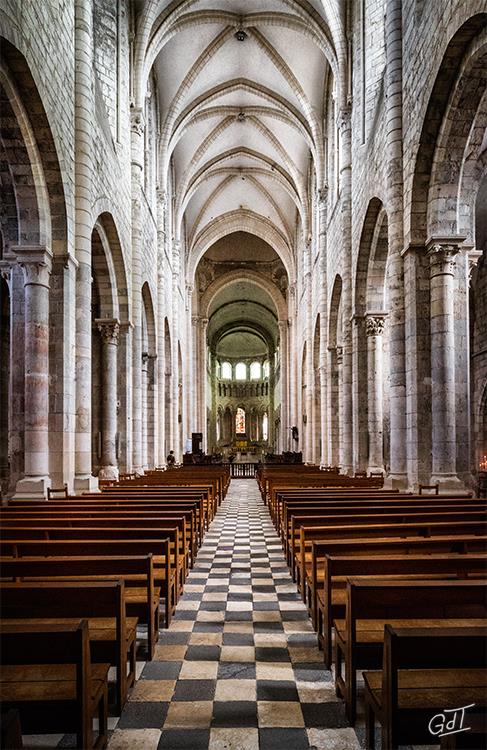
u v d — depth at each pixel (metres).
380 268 18.09
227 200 40.09
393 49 13.15
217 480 17.33
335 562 4.53
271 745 3.70
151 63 20.72
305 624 6.13
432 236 11.74
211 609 6.71
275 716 4.09
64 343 12.00
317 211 28.77
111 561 4.66
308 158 31.70
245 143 33.28
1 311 15.45
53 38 11.29
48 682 3.27
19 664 3.19
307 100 25.50
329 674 4.81
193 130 30.77
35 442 11.43
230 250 47.41
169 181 30.30
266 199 39.44
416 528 5.97
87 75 13.10
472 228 11.89
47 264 11.80
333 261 23.52
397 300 13.02
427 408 12.02
